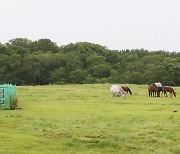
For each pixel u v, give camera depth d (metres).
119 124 20.14
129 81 87.81
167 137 16.58
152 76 86.62
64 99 37.28
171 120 21.84
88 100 36.53
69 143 14.91
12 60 84.81
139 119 22.27
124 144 15.00
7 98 28.47
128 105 31.77
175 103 34.25
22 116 23.34
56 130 17.88
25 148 13.70
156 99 38.94
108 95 43.56
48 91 46.16
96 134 16.89
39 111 26.59
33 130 17.78
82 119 22.23
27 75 86.56
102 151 13.93
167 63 89.12
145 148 14.43
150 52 125.12
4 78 83.19
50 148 13.97
